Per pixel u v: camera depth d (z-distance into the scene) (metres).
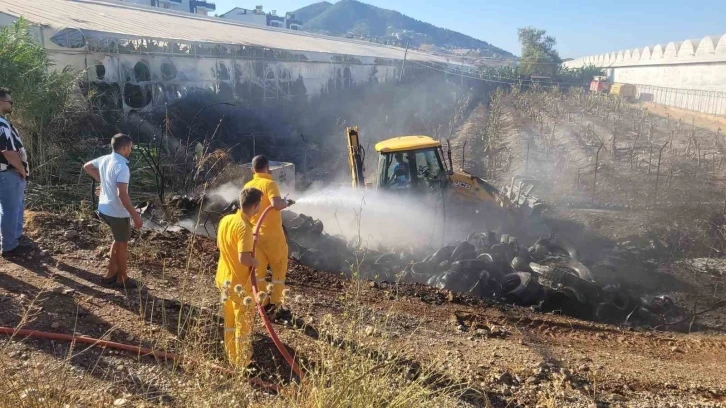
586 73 67.50
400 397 3.67
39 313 5.04
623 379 5.59
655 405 5.07
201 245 7.71
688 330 7.94
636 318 8.10
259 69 27.58
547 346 6.36
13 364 4.18
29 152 9.50
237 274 4.72
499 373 5.33
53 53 16.50
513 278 8.34
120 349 4.68
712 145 22.41
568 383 5.34
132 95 18.91
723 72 35.84
